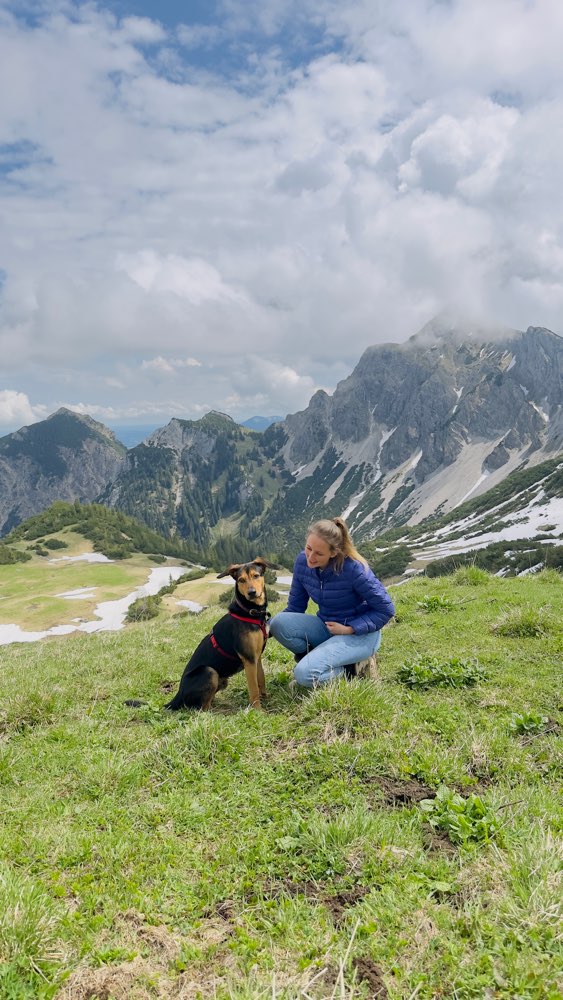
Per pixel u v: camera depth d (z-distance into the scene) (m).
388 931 1.73
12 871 1.96
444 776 2.48
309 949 1.67
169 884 1.97
